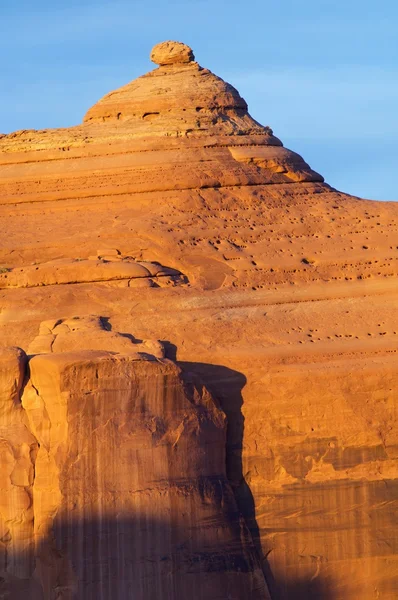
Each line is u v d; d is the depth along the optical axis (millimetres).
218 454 103750
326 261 118250
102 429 98500
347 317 113062
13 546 99438
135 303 111812
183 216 121500
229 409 106250
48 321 109125
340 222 123375
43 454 99312
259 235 120625
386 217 124250
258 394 106500
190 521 100500
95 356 99625
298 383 106562
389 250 119938
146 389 99812
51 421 99562
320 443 106562
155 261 117562
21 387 100562
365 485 106750
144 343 106312
